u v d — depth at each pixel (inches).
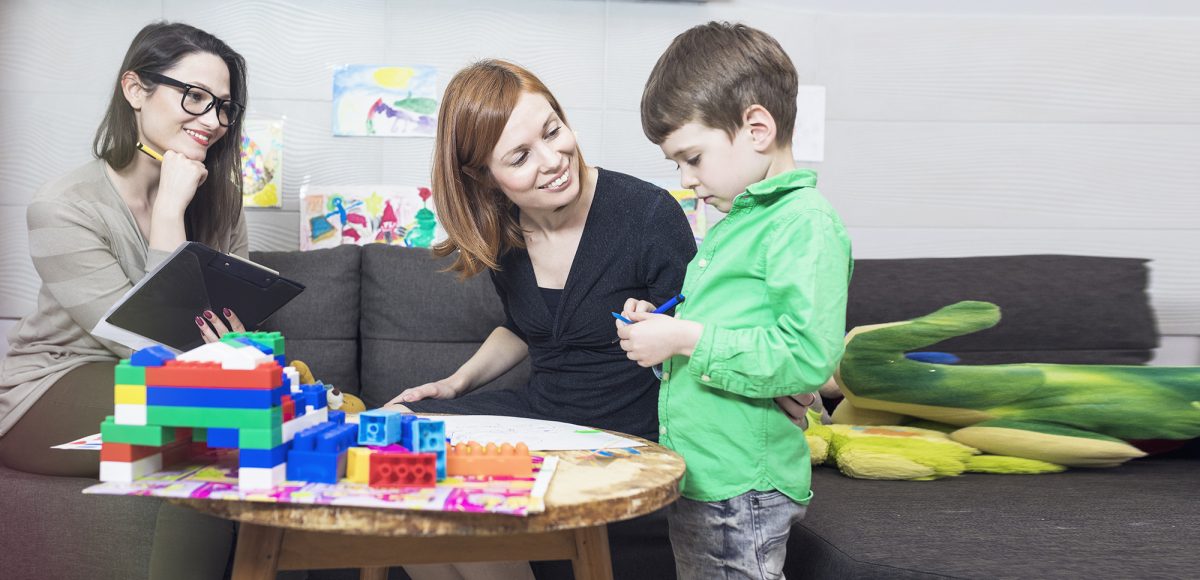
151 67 57.5
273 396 28.5
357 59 81.7
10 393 55.4
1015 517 47.4
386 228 81.7
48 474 51.9
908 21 83.3
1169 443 64.1
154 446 29.5
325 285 72.6
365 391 72.0
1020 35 84.0
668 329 38.1
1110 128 84.7
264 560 30.3
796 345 35.9
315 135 81.7
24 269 80.8
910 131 83.9
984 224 84.8
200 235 63.7
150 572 47.6
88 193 57.7
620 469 32.7
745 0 83.0
